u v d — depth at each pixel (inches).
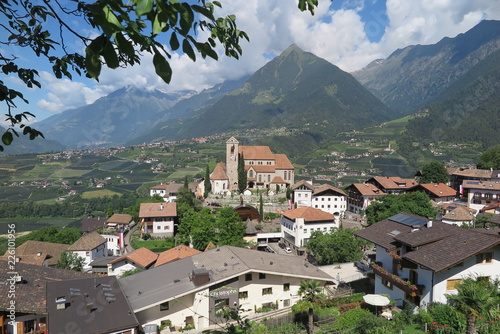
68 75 215.6
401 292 1211.2
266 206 3875.5
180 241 2775.6
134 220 3998.5
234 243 2517.2
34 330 1023.0
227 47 203.2
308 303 1048.2
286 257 1627.7
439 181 3919.8
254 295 1336.1
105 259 2384.4
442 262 1002.7
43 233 3068.4
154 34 115.6
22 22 188.7
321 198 3868.1
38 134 214.8
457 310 781.9
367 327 1025.5
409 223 1360.7
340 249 2021.4
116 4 113.3
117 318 1050.1
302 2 207.3
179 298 1235.9
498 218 1708.9
